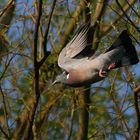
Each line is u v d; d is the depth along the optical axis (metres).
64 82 11.05
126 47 10.43
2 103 14.88
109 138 14.59
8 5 13.89
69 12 14.88
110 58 10.41
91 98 16.69
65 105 15.38
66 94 14.62
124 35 10.49
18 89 14.84
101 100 16.64
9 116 14.77
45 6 14.38
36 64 11.94
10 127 14.26
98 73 10.42
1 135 14.12
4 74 13.95
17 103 15.24
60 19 15.66
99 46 13.29
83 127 14.46
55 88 14.72
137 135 12.70
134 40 13.00
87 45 10.86
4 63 14.15
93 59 10.57
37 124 14.09
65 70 10.93
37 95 12.41
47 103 14.93
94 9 14.66
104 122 16.03
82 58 10.78
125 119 14.29
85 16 14.65
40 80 14.86
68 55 10.91
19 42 13.84
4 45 14.14
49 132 16.09
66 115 15.07
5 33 14.27
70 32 15.21
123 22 13.41
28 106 14.52
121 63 10.38
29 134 13.01
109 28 14.49
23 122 14.57
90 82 10.57
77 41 10.93
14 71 14.62
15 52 13.91
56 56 14.91
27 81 14.99
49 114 14.97
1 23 14.38
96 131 15.21
